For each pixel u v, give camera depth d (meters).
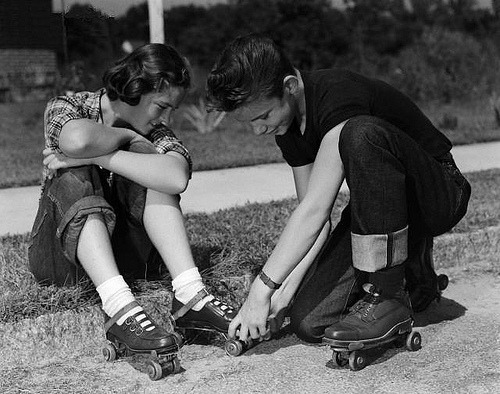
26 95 14.76
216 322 2.43
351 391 2.19
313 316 2.41
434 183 2.37
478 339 2.56
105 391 2.23
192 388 2.24
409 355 2.44
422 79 13.42
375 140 2.17
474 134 7.85
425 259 2.61
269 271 2.26
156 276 2.82
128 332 2.30
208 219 3.79
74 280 2.63
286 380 2.27
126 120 2.46
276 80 2.15
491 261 3.48
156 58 2.31
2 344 2.45
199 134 8.88
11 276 2.80
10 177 5.52
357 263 2.28
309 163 2.53
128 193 2.46
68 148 2.32
